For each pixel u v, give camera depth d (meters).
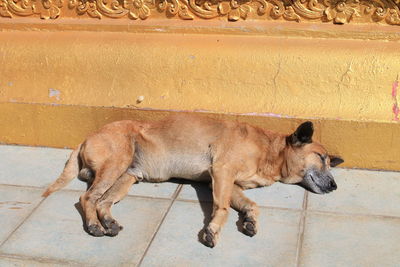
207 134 2.95
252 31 3.17
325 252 2.60
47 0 3.32
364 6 3.10
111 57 3.22
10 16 3.37
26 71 3.28
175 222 2.76
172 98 3.14
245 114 3.07
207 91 3.12
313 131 2.94
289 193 2.94
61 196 2.93
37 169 3.13
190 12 3.23
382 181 2.99
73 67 3.24
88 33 3.30
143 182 3.03
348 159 3.07
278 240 2.66
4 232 2.72
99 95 3.20
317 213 2.80
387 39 3.08
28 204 2.88
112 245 2.65
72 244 2.66
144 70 3.18
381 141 3.01
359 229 2.71
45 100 3.24
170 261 2.57
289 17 3.16
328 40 3.12
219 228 2.69
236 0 3.18
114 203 2.88
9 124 3.29
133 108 3.15
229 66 3.12
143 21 3.27
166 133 2.98
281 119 3.05
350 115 3.01
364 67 3.05
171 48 3.19
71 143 3.27
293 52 3.10
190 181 3.04
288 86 3.08
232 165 2.89
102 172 2.87
